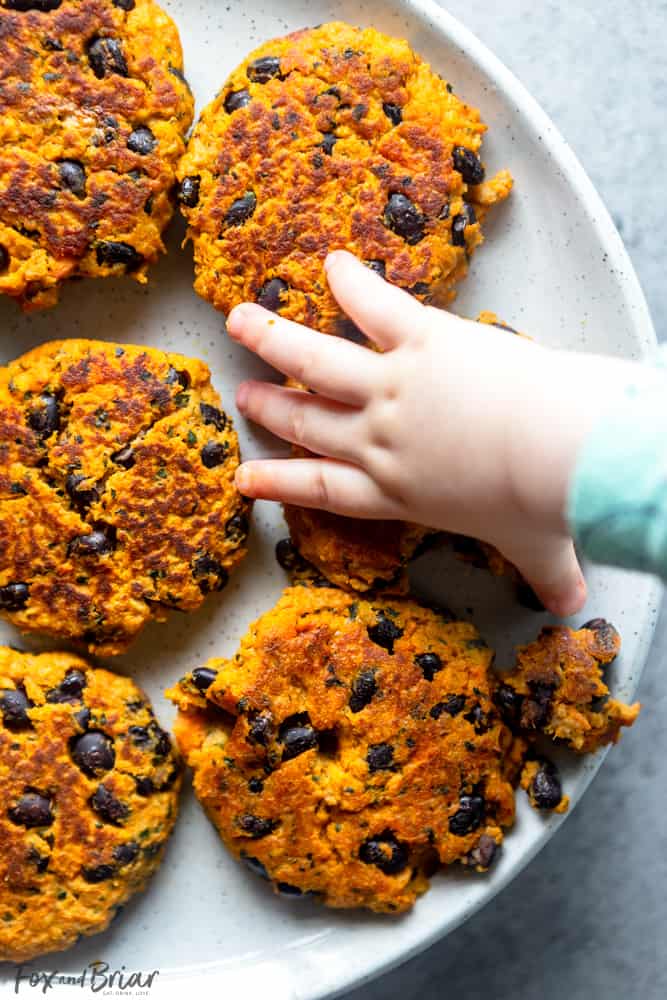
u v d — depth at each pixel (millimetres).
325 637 375
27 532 376
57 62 367
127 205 371
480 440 343
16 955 380
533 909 437
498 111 388
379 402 359
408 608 384
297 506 383
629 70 432
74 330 398
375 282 363
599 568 393
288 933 395
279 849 376
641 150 434
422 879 388
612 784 437
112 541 378
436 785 376
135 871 380
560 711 378
